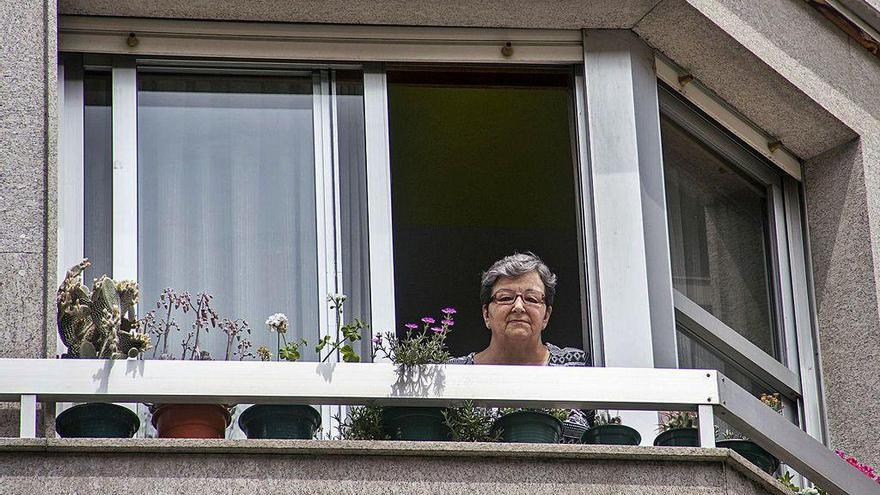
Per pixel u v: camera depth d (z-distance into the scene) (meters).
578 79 20.19
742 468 15.40
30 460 14.48
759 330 20.23
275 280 18.91
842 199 20.38
